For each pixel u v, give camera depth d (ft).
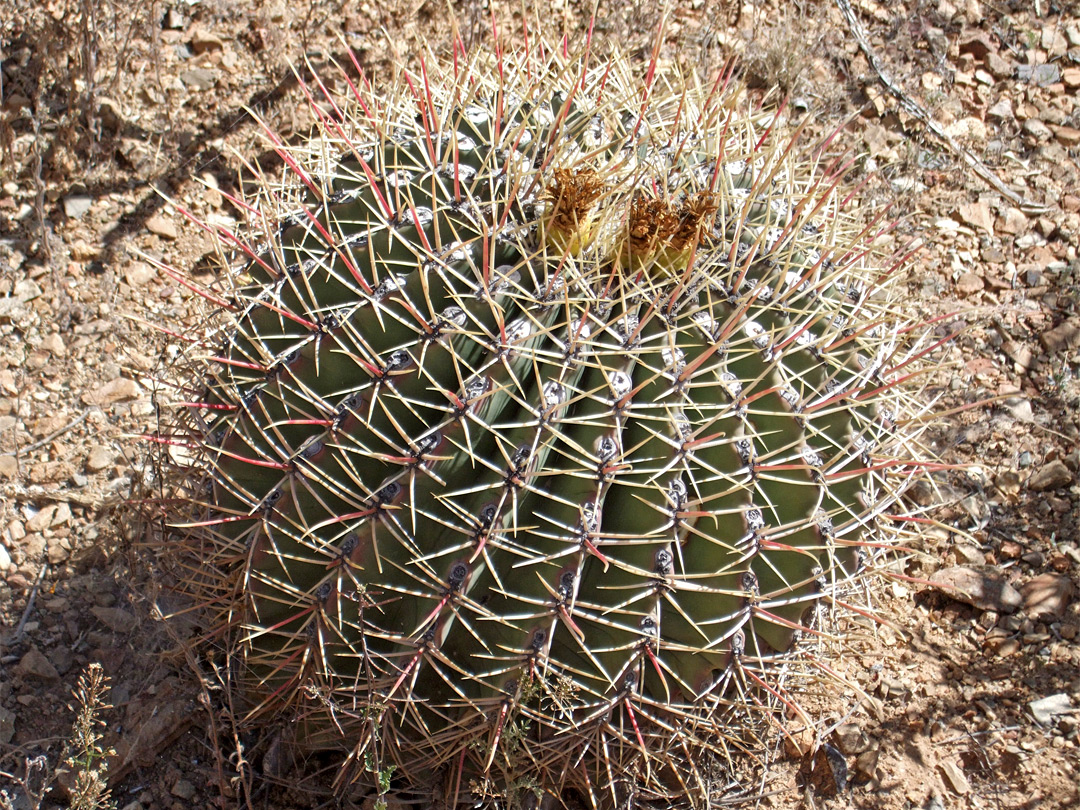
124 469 3.43
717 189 2.82
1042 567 3.54
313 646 2.60
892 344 2.94
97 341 3.68
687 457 2.52
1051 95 4.91
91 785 2.73
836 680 2.96
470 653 2.58
